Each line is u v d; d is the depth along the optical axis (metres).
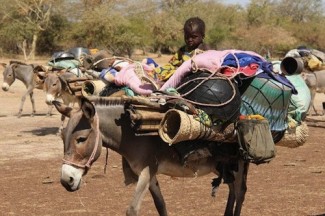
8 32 61.12
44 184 10.45
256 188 10.11
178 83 6.32
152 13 69.12
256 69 6.48
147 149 6.05
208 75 6.18
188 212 8.44
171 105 5.99
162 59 62.09
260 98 6.49
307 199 9.25
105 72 6.77
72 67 15.23
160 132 5.83
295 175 11.35
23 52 63.12
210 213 8.38
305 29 82.38
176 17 73.88
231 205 7.22
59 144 15.28
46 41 66.12
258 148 6.20
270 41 72.50
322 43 80.88
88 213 8.37
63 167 5.61
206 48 6.85
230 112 6.11
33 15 63.91
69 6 65.00
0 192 9.77
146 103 5.89
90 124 5.67
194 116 5.91
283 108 6.69
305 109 7.32
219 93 6.05
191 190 9.96
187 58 6.64
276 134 6.80
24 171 11.69
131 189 10.00
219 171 6.55
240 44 72.69
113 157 13.45
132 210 5.98
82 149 5.63
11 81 21.44
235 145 6.53
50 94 14.87
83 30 60.59
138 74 6.49
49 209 8.61
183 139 5.83
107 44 60.91
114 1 64.25
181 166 6.29
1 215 8.26
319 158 13.42
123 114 6.05
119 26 60.88
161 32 67.25
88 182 10.59
